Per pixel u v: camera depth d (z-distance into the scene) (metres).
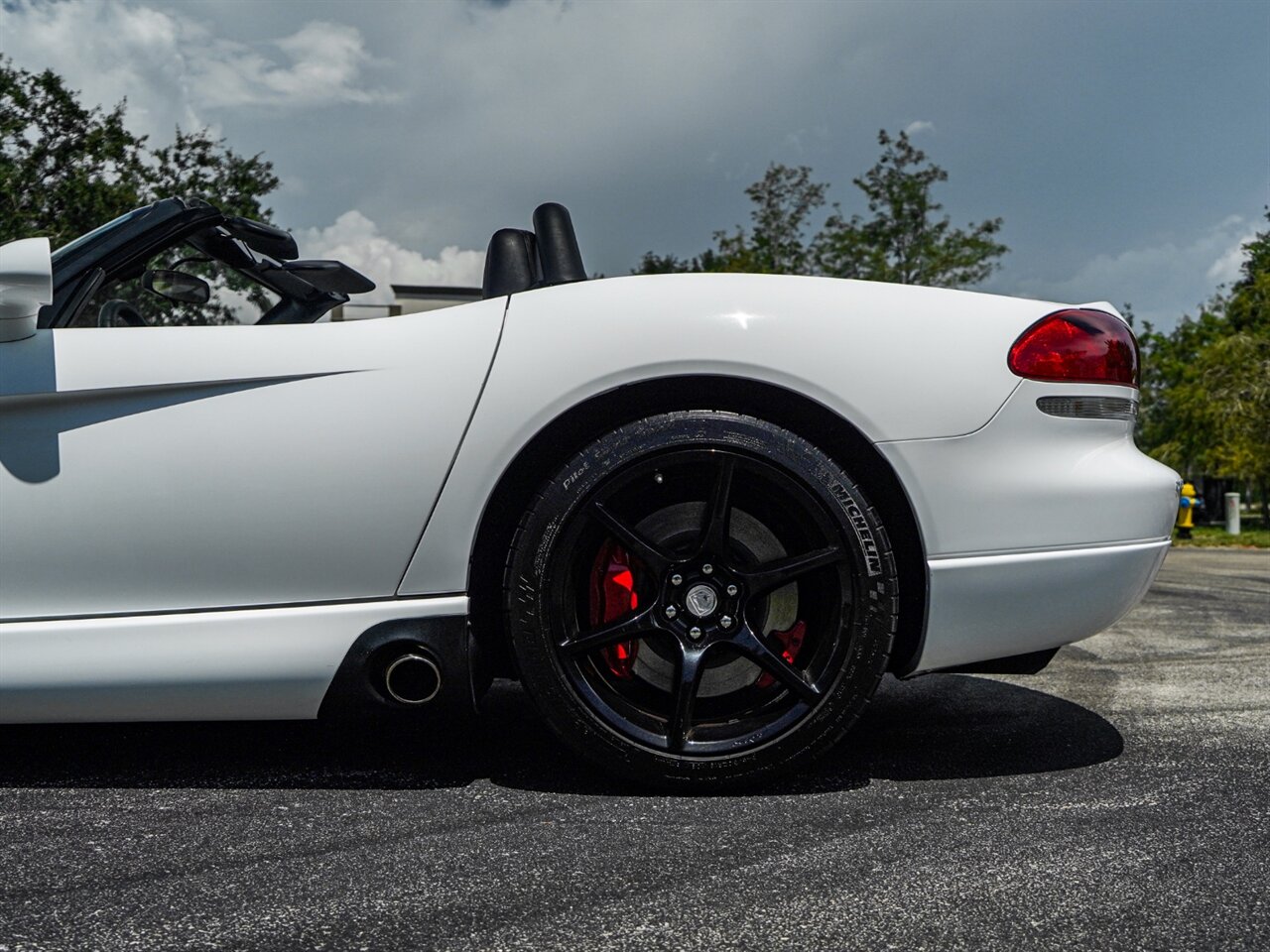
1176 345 27.55
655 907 1.27
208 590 1.80
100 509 1.78
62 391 1.77
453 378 1.79
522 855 1.46
